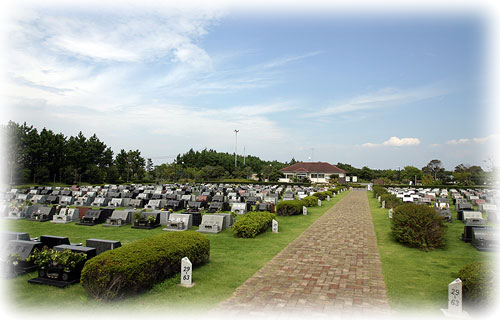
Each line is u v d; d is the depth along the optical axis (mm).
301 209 23750
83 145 62344
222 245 13164
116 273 6906
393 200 27422
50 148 52219
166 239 9203
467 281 6891
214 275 9086
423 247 12641
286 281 8688
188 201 25500
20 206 20531
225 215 17188
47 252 8102
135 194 30625
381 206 29031
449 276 9273
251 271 9531
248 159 106688
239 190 40281
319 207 28766
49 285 7914
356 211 25766
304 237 14945
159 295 7480
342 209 27219
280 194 42438
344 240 14336
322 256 11500
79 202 26875
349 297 7578
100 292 6902
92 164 59844
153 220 17359
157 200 24797
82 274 7105
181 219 17031
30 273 8734
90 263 7098
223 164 88562
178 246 8930
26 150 47969
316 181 86938
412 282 8719
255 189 44812
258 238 14633
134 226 17359
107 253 7516
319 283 8570
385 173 96250
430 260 11102
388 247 13055
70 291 7574
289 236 15172
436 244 12633
